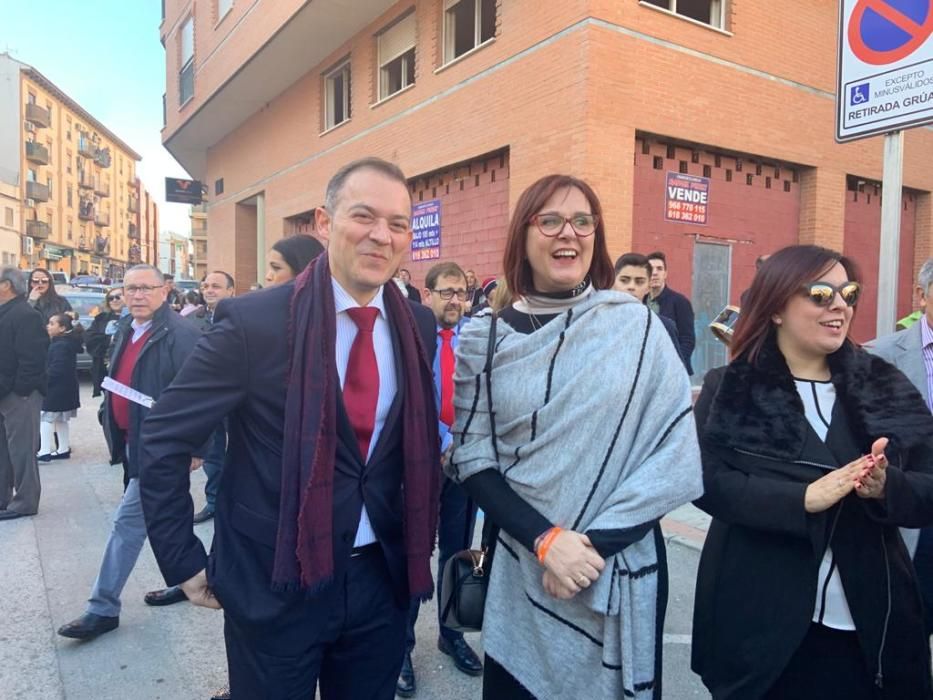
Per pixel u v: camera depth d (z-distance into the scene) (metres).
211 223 21.88
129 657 3.14
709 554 1.93
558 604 1.66
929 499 1.65
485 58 8.92
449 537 3.11
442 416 2.89
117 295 10.27
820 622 1.72
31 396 5.21
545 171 7.89
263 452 1.61
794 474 1.73
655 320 1.72
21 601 3.71
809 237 9.56
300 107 14.90
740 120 8.62
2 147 47.56
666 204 8.25
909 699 1.71
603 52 7.39
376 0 11.02
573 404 1.60
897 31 3.19
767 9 8.84
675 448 1.60
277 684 1.63
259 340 1.59
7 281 4.98
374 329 1.77
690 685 2.91
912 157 10.74
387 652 1.82
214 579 1.63
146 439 1.61
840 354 1.85
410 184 11.12
